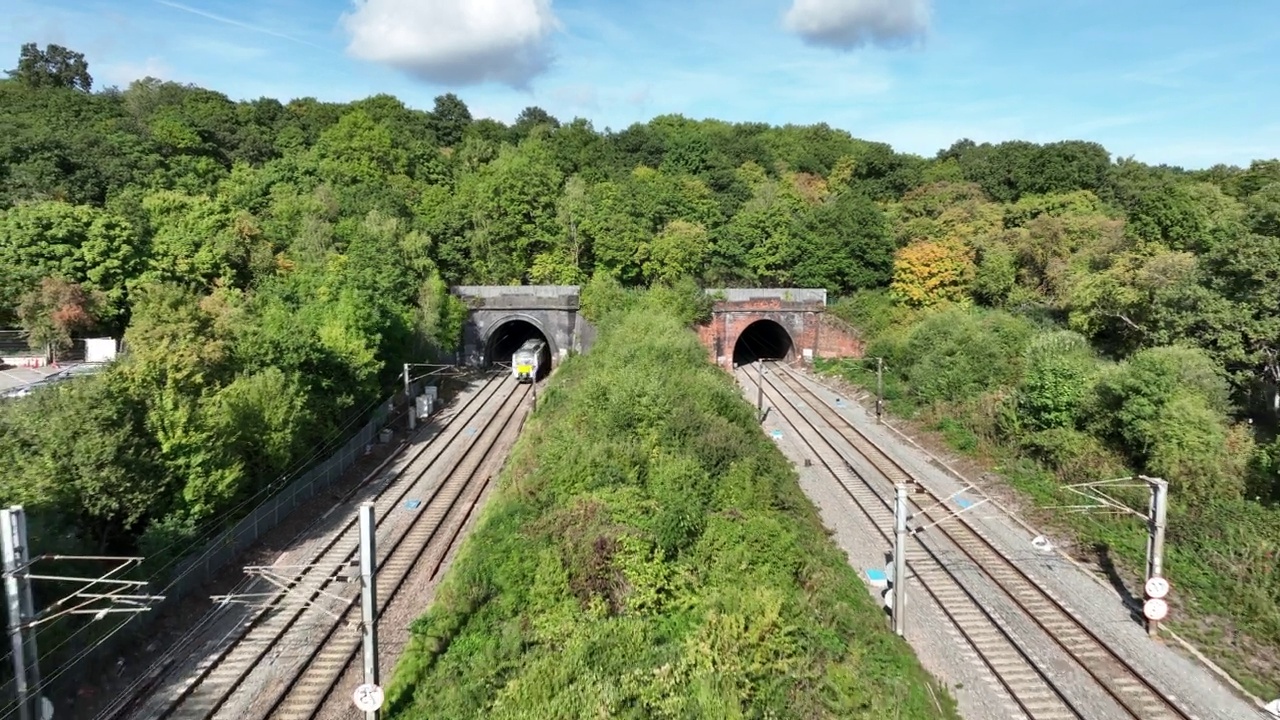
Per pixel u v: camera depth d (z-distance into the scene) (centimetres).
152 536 2341
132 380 2630
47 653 1861
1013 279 6438
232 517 2761
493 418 4925
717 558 2188
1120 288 4591
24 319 4475
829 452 4025
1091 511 2961
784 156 11356
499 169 7844
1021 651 2080
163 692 1908
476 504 3284
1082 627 2189
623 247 6862
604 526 2238
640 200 7344
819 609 2066
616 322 5934
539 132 10750
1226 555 2505
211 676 1984
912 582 2498
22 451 2227
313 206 6450
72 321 4525
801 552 2317
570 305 6481
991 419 4072
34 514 2062
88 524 2247
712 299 6631
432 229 6862
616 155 9844
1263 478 2828
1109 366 3669
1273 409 3619
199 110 8638
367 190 7131
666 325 5212
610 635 1867
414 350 5488
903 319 6419
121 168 6419
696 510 2330
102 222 4881
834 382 6028
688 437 2895
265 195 7094
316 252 5809
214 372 3055
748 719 1487
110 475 2253
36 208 4825
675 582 2098
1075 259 6125
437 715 1705
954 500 3269
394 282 5662
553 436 3188
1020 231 6638
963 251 6625
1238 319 3603
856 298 6888
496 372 6562
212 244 5350
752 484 2662
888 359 5712
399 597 2433
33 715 1622
